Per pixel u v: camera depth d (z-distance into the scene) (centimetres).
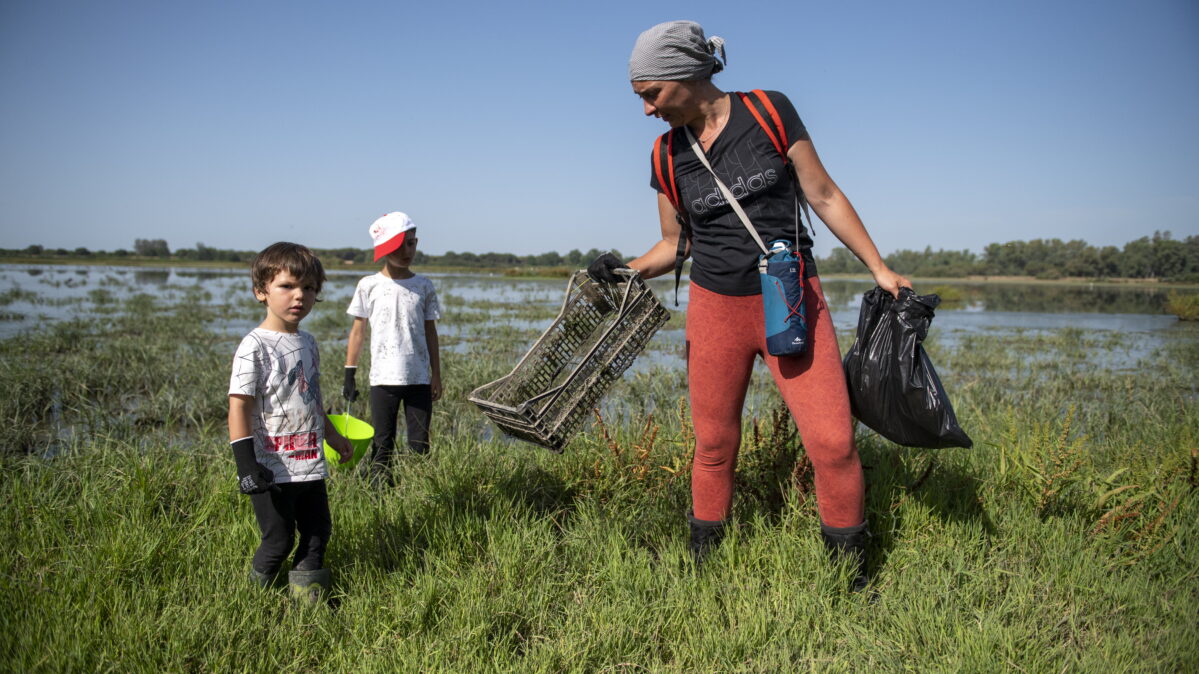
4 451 547
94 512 365
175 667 245
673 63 279
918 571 324
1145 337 1577
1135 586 306
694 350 320
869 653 266
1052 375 1016
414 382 449
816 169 295
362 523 362
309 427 296
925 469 423
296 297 290
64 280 3466
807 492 376
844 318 1934
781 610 292
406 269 461
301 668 259
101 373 890
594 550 346
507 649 269
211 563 310
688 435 430
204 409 746
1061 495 394
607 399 791
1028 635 274
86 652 247
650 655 271
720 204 297
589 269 337
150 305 2041
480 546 350
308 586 292
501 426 344
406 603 293
